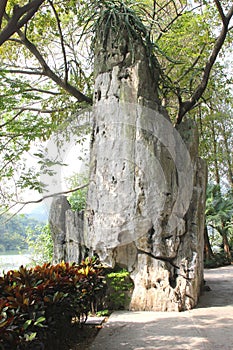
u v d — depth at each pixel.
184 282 6.77
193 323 5.72
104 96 7.29
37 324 3.56
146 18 8.42
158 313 6.45
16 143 9.38
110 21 7.45
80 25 8.73
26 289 4.06
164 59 10.37
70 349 4.71
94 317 6.25
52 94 9.90
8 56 10.19
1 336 3.12
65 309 4.64
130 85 7.12
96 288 5.82
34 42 10.23
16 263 10.30
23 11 4.99
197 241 7.15
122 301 6.79
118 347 4.75
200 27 9.33
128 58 7.23
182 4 11.00
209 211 15.97
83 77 10.17
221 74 11.93
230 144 17.55
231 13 8.85
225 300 7.48
